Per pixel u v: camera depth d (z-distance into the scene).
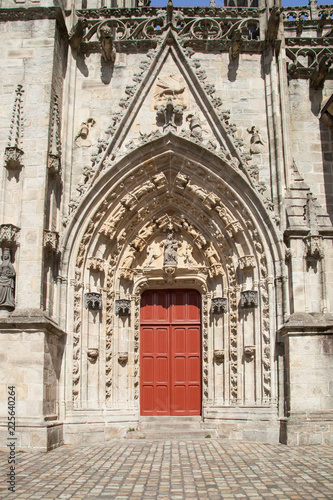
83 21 22.75
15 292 18.80
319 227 20.44
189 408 22.31
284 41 23.31
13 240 18.98
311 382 18.30
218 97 22.73
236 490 11.35
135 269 23.02
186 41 23.48
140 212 22.69
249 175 21.47
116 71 23.52
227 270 22.08
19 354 17.73
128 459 15.03
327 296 19.75
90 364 20.84
